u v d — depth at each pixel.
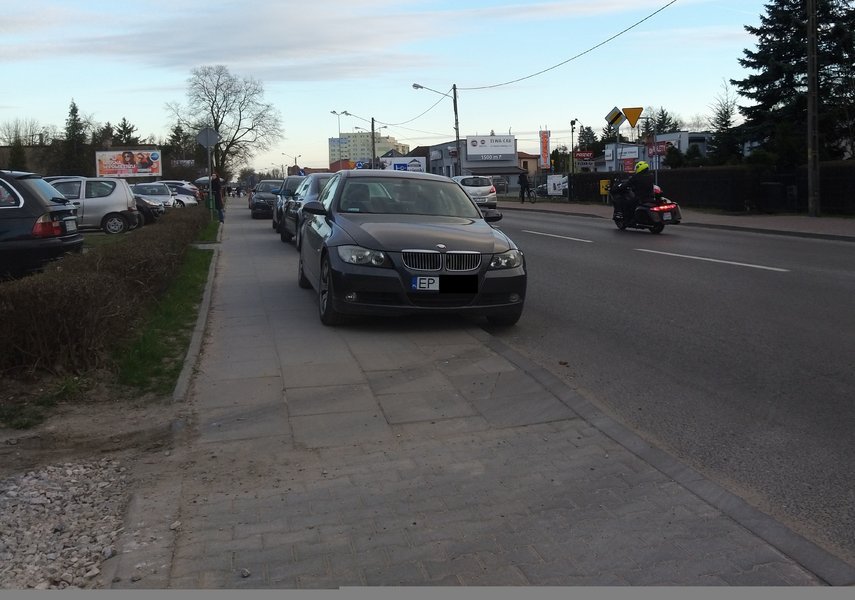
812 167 23.62
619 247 16.38
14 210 9.66
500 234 8.21
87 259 7.59
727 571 3.32
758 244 16.89
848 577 3.27
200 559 3.46
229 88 79.25
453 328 7.96
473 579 3.29
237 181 108.81
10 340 5.77
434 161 90.50
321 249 8.07
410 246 7.43
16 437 4.98
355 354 6.89
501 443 4.86
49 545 3.65
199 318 8.27
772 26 35.28
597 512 3.88
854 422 5.17
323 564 3.42
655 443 4.84
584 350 7.24
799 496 4.07
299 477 4.38
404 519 3.84
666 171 31.44
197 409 5.47
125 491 4.25
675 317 8.70
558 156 96.12
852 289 10.37
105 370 6.05
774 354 6.97
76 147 73.69
